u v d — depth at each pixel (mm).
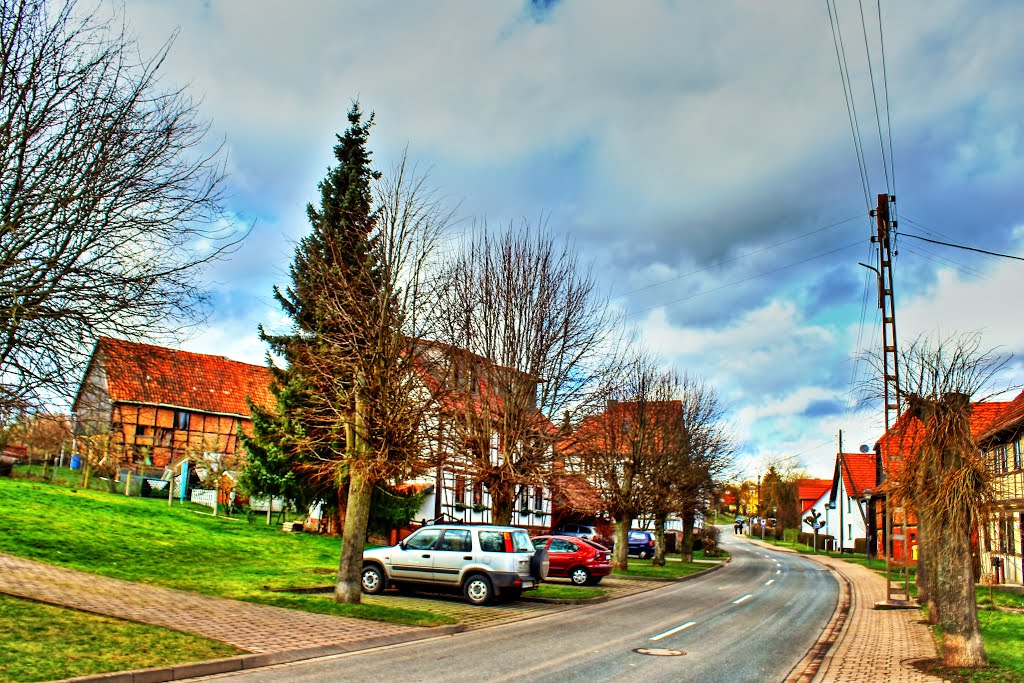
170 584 17906
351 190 28734
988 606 21344
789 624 19062
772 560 55906
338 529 33250
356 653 12695
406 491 36250
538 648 14000
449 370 21641
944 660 12969
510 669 11703
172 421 45500
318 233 27250
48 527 21828
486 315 23188
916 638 16750
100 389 12219
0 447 14898
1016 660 12914
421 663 11945
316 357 19359
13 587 14539
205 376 49000
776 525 103500
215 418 47031
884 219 25328
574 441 23766
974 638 12750
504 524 22078
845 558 59344
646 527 45812
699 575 38812
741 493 123000
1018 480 28594
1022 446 28375
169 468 42188
